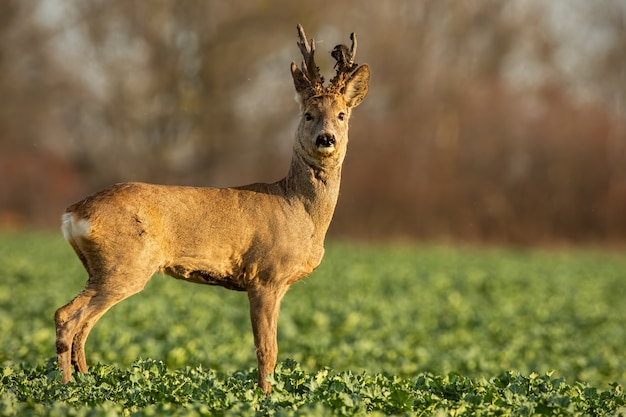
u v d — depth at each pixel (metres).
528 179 110.56
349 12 119.00
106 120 120.06
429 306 49.84
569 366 32.38
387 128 111.19
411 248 95.06
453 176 110.31
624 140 111.31
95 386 21.64
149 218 22.42
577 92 127.69
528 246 107.88
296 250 23.27
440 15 131.50
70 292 50.41
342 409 19.08
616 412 20.97
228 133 117.31
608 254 97.44
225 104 118.00
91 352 30.61
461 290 58.78
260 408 19.80
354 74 24.78
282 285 23.27
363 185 107.56
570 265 80.19
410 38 122.88
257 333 22.84
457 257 84.88
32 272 60.47
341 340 36.59
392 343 35.12
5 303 45.94
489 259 83.81
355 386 21.73
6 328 36.19
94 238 22.17
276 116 115.81
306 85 24.59
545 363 33.25
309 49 25.16
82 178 120.44
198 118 117.25
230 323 40.50
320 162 23.62
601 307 51.97
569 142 111.19
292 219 23.33
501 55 134.12
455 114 114.25
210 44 118.12
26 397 20.28
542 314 47.59
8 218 115.69
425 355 32.84
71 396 20.38
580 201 109.81
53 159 119.44
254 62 118.25
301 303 48.44
